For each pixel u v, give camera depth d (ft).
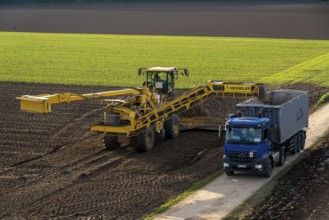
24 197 81.87
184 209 76.07
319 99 155.22
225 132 93.15
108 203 79.15
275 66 222.07
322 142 111.55
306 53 262.88
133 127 101.30
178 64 225.97
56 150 108.17
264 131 89.30
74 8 571.69
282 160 95.71
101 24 417.08
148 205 78.28
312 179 87.40
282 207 76.07
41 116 135.85
